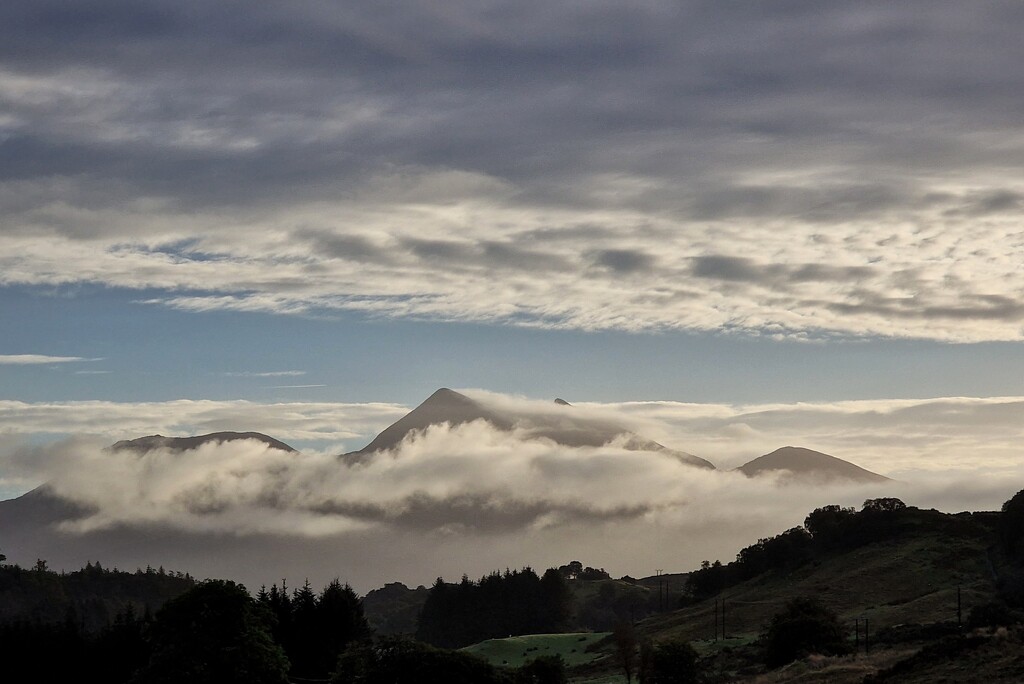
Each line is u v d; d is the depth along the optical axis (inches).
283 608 5388.8
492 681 3378.4
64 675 5147.6
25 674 5128.0
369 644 3545.8
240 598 3553.2
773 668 4729.3
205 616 3489.2
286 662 3609.7
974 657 2947.8
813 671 3732.8
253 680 3464.6
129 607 5664.4
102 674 5137.8
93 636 5634.8
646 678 4424.2
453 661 3356.3
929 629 4773.6
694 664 4323.3
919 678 2896.2
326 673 5078.7
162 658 3425.2
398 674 3326.8
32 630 5447.8
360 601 5644.7
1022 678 2605.8
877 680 3046.3
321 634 5231.3
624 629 6348.4
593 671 5940.0
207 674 3408.0
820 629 4744.1
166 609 3499.0
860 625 5851.4
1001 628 3213.6
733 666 5044.3
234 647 3452.3
